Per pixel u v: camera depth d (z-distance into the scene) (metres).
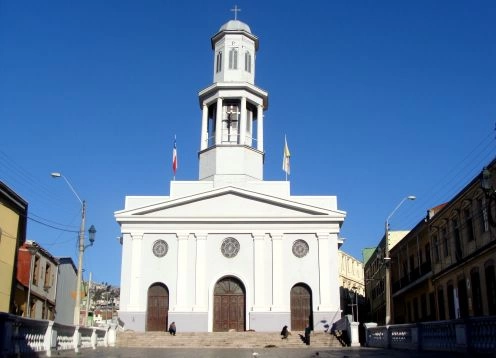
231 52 44.06
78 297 27.41
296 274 38.72
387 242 33.62
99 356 20.69
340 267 69.94
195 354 23.30
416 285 41.97
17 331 16.55
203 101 44.00
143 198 40.47
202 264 38.81
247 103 43.81
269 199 39.66
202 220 39.41
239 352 25.23
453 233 34.19
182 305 37.94
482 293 29.28
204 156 42.91
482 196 29.28
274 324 37.59
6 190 27.84
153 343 33.41
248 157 42.31
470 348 17.80
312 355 22.62
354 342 32.97
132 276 38.50
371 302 64.06
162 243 39.34
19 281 35.91
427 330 22.02
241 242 39.34
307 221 39.34
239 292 38.75
